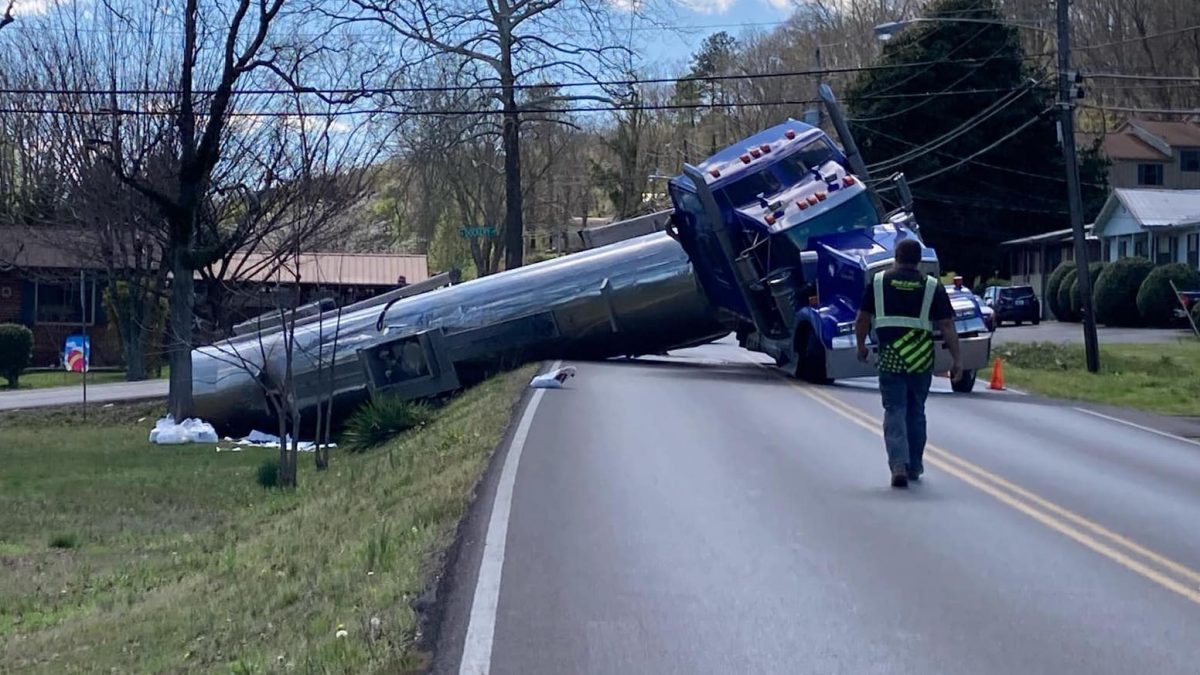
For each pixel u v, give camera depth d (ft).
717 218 82.07
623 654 23.22
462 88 117.50
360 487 51.52
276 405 69.72
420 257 189.98
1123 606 26.86
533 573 29.01
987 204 198.80
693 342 100.63
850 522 34.88
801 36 239.50
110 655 30.76
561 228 240.73
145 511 60.08
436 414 79.97
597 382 77.30
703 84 249.55
